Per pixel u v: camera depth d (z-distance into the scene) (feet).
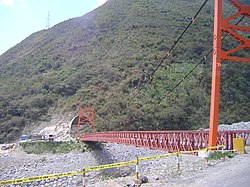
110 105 325.21
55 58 492.54
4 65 544.21
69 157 201.05
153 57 388.37
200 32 415.64
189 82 335.26
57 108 366.63
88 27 549.54
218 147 57.98
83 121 295.07
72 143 225.97
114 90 355.97
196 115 301.22
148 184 43.34
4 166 183.21
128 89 351.46
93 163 181.57
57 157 204.44
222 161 53.42
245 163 48.70
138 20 496.23
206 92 327.88
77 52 492.95
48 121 348.18
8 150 238.07
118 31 494.59
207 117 298.35
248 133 82.48
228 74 330.54
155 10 522.88
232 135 62.54
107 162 177.68
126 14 539.29
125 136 117.70
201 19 450.30
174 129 292.40
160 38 425.28
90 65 431.02
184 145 69.62
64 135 296.71
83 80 398.83
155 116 294.87
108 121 300.20
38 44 583.58
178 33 428.97
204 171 47.34
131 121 293.23
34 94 396.78
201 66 359.46
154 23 468.34
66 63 469.16
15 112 359.25
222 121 282.15
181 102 309.01
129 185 43.88
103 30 518.78
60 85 397.60
